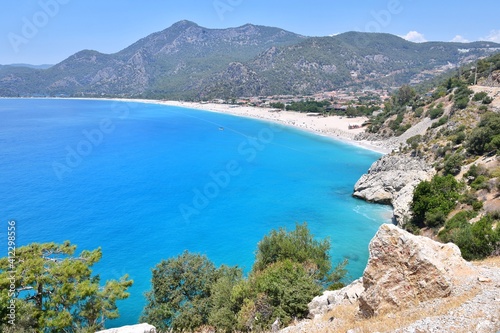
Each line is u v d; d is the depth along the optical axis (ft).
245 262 204.95
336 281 133.69
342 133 617.62
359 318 67.72
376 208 279.28
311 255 135.23
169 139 614.34
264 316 92.73
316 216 267.59
